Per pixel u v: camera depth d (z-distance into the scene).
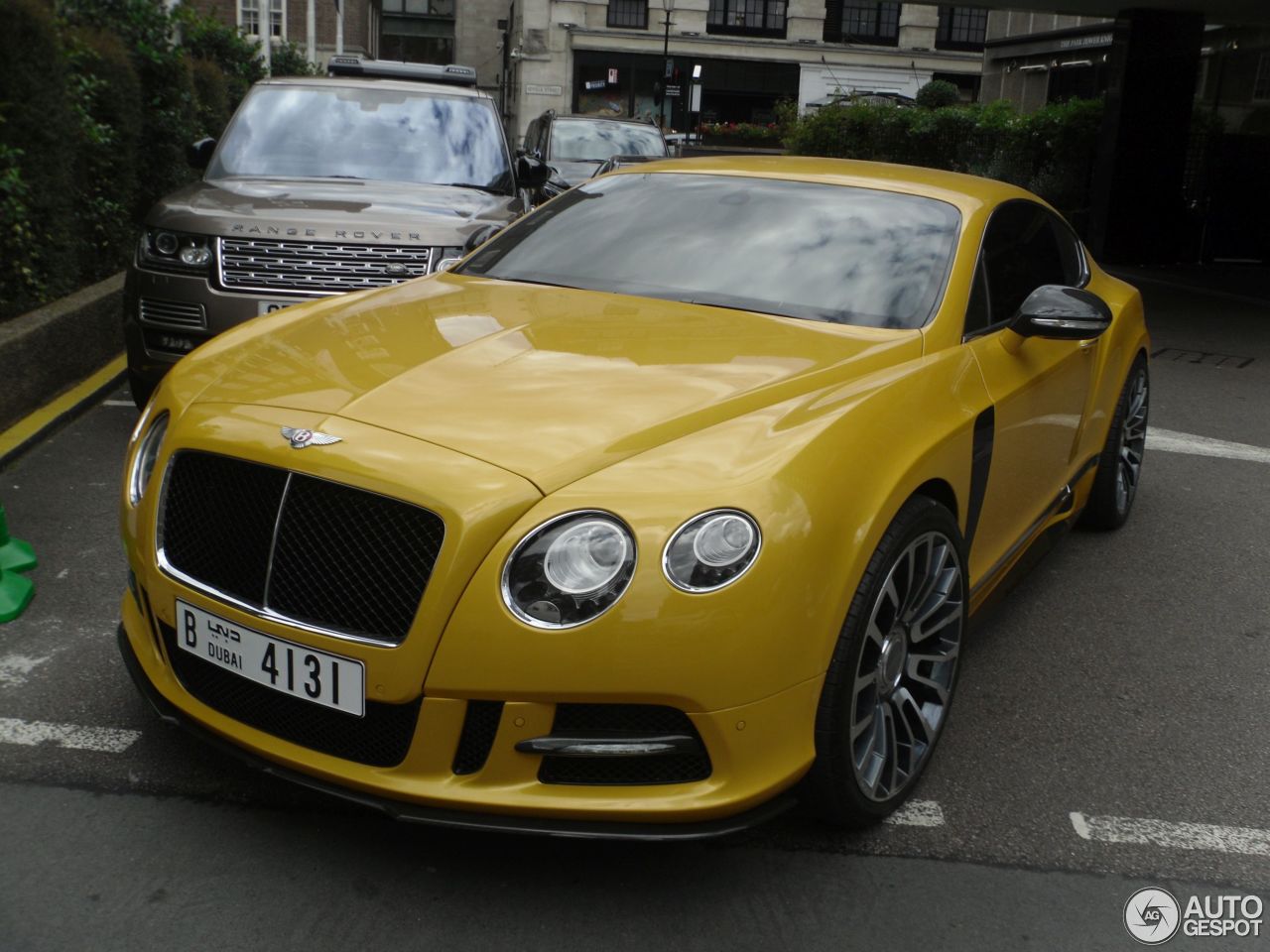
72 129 6.97
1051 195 19.44
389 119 6.91
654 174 4.18
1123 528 5.27
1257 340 10.75
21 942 2.29
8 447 5.25
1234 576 4.74
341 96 7.03
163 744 3.00
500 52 63.78
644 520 2.29
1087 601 4.41
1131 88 16.64
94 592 3.94
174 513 2.64
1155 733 3.43
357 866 2.58
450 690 2.30
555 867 2.61
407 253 5.46
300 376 2.76
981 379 3.23
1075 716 3.51
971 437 3.06
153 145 9.92
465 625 2.27
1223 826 2.96
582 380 2.73
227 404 2.66
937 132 21.23
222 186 6.04
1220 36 18.12
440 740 2.34
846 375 2.90
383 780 2.39
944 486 2.94
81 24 9.02
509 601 2.27
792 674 2.38
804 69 44.91
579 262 3.71
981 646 3.99
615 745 2.33
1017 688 3.67
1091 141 18.86
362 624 2.37
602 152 17.59
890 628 2.68
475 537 2.28
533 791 2.36
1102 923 2.55
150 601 2.68
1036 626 4.17
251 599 2.49
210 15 14.84
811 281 3.44
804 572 2.36
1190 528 5.31
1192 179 17.66
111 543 4.37
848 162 4.21
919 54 45.12
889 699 2.80
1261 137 17.28
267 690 2.52
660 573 2.26
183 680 2.69
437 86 7.29
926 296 3.37
